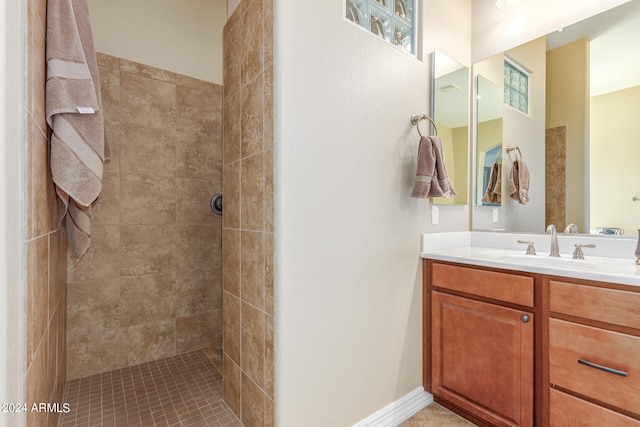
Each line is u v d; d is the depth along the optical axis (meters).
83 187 1.07
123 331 1.97
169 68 2.25
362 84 1.38
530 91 1.76
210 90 2.30
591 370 1.06
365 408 1.39
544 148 1.70
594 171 1.53
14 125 0.69
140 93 2.02
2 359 0.63
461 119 1.95
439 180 1.55
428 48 1.73
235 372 1.45
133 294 2.00
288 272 1.15
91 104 1.05
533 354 1.22
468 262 1.46
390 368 1.50
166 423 1.42
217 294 2.33
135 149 2.01
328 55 1.26
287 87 1.14
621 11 1.46
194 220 2.24
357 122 1.36
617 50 1.47
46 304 1.06
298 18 1.17
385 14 1.55
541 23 1.73
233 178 1.45
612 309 1.02
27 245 0.78
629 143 1.43
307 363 1.20
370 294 1.42
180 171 2.18
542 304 1.20
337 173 1.29
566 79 1.63
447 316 1.55
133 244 2.00
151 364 2.02
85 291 1.84
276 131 1.13
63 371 1.62
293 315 1.16
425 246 1.68
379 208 1.46
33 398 0.86
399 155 1.55
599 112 1.52
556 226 1.66
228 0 1.53
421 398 1.62
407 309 1.59
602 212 1.50
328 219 1.26
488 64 1.95
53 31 0.97
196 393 1.67
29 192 0.80
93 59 1.19
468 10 2.03
